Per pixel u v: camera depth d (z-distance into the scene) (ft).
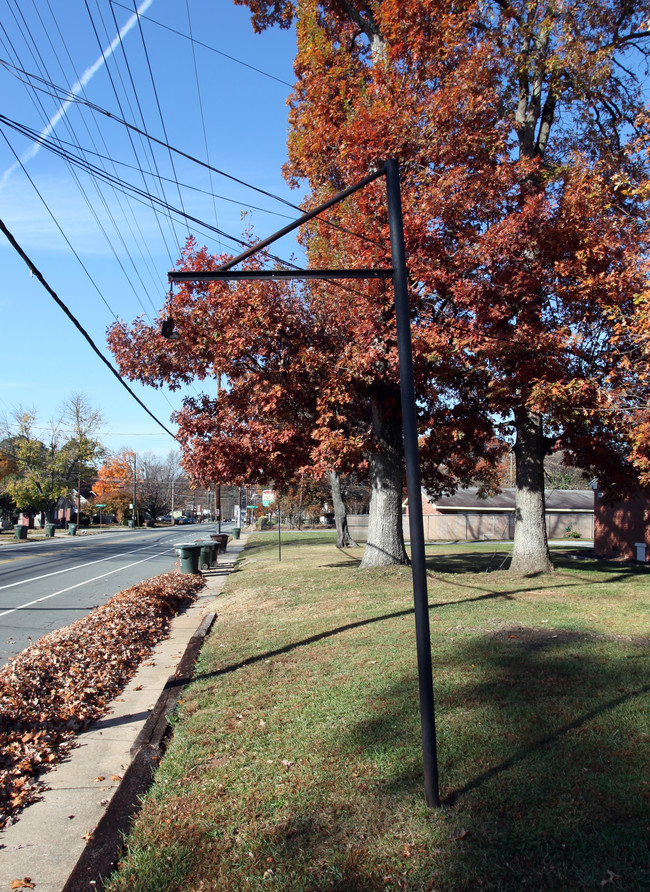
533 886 10.98
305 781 15.34
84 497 307.37
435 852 12.09
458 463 59.11
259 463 51.96
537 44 49.21
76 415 219.00
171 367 51.57
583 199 39.68
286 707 20.71
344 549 102.17
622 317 37.19
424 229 40.19
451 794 14.20
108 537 176.76
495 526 158.40
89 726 21.85
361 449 46.03
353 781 15.16
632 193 37.37
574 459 53.72
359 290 42.73
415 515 13.93
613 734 16.80
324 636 30.58
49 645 29.81
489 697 19.98
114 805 15.05
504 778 14.75
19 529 154.92
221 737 18.61
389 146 42.45
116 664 28.86
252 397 48.67
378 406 49.88
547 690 20.33
